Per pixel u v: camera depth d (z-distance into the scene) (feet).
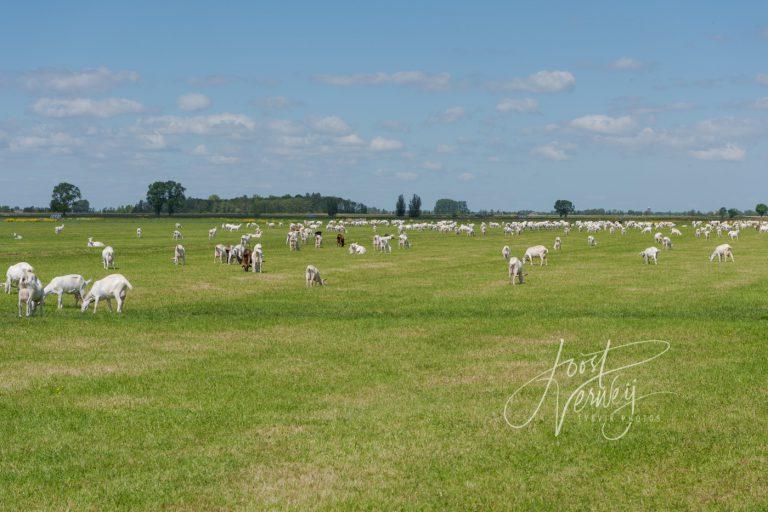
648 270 168.25
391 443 48.47
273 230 438.40
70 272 159.43
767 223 479.82
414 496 40.50
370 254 223.71
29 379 64.44
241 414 54.70
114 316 99.25
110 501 39.93
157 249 240.73
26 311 98.12
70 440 49.14
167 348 78.33
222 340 83.05
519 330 88.07
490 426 51.88
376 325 92.63
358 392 60.64
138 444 48.44
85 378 64.90
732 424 51.85
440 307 109.70
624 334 84.69
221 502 39.83
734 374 65.36
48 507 39.19
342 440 49.03
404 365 70.03
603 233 401.90
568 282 143.23
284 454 46.65
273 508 39.09
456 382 63.62
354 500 39.96
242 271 166.71
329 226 434.30
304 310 107.65
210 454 46.62
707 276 153.28
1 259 194.18
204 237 328.90
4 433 50.39
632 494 40.68
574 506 39.24
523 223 469.57
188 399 58.49
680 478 42.70
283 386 62.49
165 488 41.52
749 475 42.91
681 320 93.45
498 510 38.86
